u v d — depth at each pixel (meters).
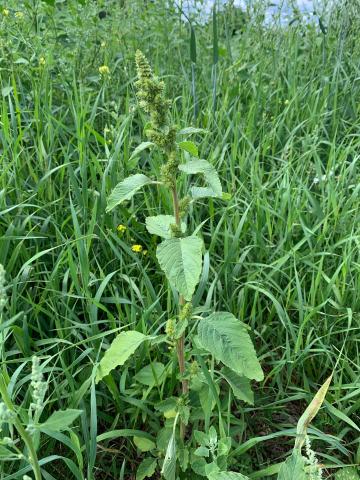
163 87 0.55
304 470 0.49
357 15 1.52
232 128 1.17
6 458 0.45
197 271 0.51
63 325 0.79
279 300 0.88
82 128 1.01
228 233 0.93
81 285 0.83
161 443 0.65
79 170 1.00
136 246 0.88
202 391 0.65
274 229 1.01
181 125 1.21
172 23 1.65
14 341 0.76
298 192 1.02
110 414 0.74
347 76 1.45
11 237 0.78
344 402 0.76
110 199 0.57
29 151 1.11
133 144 1.19
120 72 1.42
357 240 0.87
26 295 0.81
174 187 0.57
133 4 1.60
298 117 1.33
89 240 0.80
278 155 1.23
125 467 0.71
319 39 1.62
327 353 0.76
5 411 0.42
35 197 0.95
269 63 1.56
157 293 0.88
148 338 0.61
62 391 0.70
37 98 1.06
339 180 1.06
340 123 1.38
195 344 0.68
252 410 0.77
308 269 0.90
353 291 0.85
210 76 1.46
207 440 0.57
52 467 0.68
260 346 0.86
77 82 1.29
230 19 1.68
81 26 1.36
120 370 0.74
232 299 0.84
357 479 0.64
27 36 1.27
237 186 1.11
